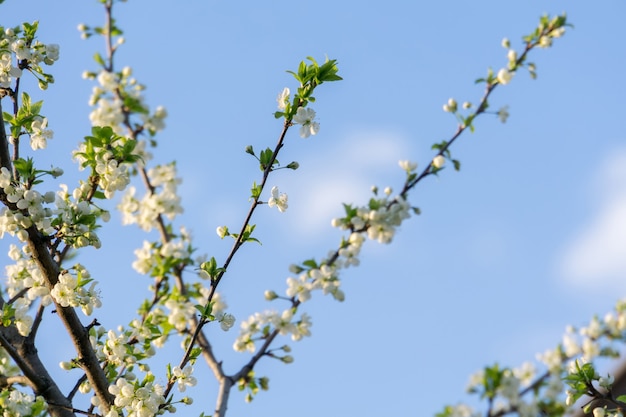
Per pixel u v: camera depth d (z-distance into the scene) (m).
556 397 8.30
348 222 7.70
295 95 5.64
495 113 8.02
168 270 8.04
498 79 8.02
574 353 9.35
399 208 7.55
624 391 8.42
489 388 8.03
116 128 8.51
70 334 5.25
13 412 4.78
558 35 8.22
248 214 5.73
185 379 5.57
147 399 5.35
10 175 5.06
